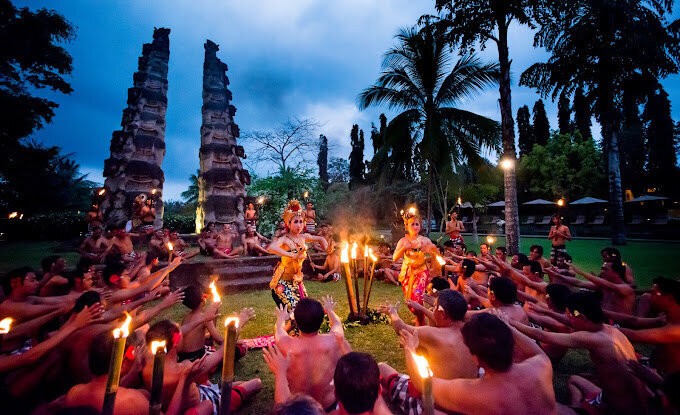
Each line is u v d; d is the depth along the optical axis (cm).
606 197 3188
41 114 1661
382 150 1523
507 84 1118
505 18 1140
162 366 135
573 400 271
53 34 1620
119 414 186
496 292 319
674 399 143
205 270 873
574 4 1265
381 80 1508
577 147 3244
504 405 173
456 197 2253
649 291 410
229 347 148
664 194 2967
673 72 1491
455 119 1399
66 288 426
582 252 1421
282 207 1959
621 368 231
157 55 1555
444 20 1232
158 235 873
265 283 876
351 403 146
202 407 240
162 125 1491
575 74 1602
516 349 268
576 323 255
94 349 190
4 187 1866
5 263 881
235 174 1513
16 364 212
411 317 603
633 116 1678
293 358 241
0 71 1547
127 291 342
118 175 1347
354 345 464
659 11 1484
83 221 1571
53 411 208
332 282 995
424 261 540
